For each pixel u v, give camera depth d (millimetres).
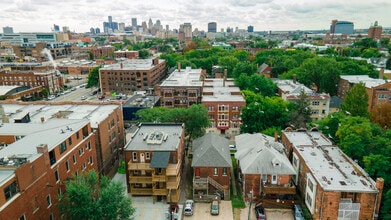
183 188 53125
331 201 37500
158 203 48188
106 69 133125
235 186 53844
